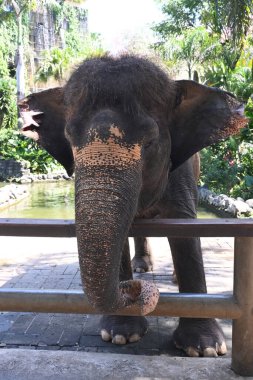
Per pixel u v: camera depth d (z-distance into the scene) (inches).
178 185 126.3
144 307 80.0
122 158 76.0
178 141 107.0
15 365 106.4
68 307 101.0
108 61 89.7
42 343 134.7
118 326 134.6
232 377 102.2
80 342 135.3
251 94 488.7
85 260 69.2
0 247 254.5
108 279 69.1
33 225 92.7
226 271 202.4
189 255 124.7
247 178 431.8
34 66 1462.8
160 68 96.6
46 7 1450.5
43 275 200.5
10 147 747.4
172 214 126.2
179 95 103.6
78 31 1731.1
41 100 111.3
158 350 129.3
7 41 1310.3
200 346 121.7
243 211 376.2
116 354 112.7
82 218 70.9
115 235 70.3
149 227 93.1
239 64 583.8
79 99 84.0
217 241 259.8
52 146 113.2
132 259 211.5
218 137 103.7
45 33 1566.2
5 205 451.8
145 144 82.7
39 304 101.7
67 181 680.4
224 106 102.7
